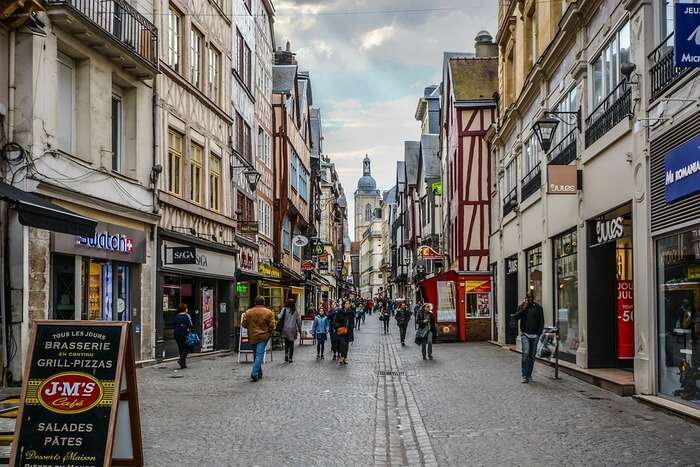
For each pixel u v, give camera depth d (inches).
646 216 494.3
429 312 888.3
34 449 232.5
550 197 802.2
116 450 248.4
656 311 486.3
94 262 669.3
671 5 466.3
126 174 751.1
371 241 6348.4
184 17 901.8
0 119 540.4
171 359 853.8
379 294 5039.4
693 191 407.5
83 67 649.6
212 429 372.2
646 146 495.5
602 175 601.6
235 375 660.7
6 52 545.6
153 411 431.2
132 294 750.5
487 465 297.7
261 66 1438.2
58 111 622.5
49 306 581.6
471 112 1427.2
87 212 641.6
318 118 2618.1
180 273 863.7
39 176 557.0
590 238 653.9
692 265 430.6
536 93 901.8
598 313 647.8
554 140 802.8
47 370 237.6
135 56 702.5
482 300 1318.9
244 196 1234.6
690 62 350.3
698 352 421.4
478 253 1403.8
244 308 1207.6
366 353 1010.1
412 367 769.6
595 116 637.3
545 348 621.3
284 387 563.8
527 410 445.7
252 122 1320.1
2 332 527.8
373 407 459.2
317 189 2539.4
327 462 302.0
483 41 1738.4
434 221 2133.4
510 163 1123.9
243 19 1230.3
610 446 333.1
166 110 832.3
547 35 829.8
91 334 240.7
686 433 365.4
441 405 471.5
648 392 487.2
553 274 804.6
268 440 345.4
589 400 490.6
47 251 565.6
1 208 530.6
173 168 869.8
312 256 2388.0
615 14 574.6
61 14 574.9
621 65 544.7
